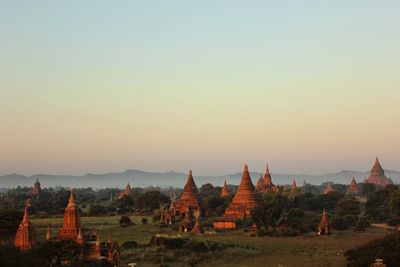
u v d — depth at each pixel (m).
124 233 166.75
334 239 151.38
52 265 93.56
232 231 174.38
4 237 125.50
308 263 106.56
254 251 124.56
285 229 162.62
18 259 76.69
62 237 109.00
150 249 126.75
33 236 106.31
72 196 117.25
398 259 84.88
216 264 107.19
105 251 103.88
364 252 91.81
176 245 129.25
